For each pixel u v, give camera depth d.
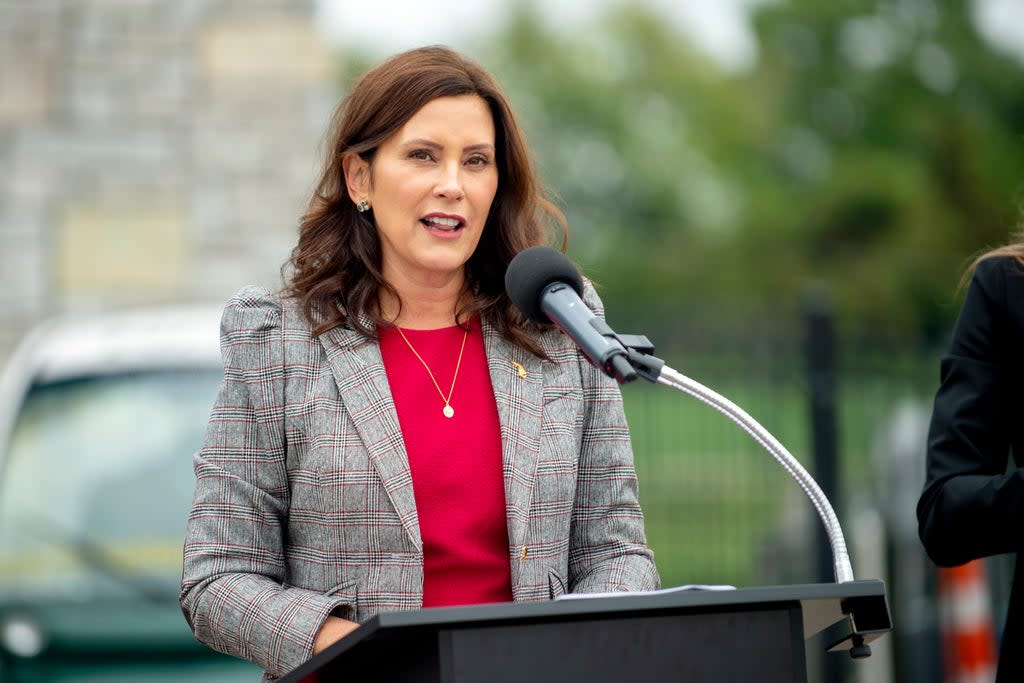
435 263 9.81
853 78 104.38
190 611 9.44
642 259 110.69
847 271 97.50
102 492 19.02
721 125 109.12
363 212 10.22
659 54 119.88
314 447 9.57
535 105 120.19
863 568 23.05
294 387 9.73
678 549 29.22
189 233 30.58
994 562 22.69
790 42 107.19
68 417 19.66
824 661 22.92
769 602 7.80
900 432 24.41
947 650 22.16
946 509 9.69
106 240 30.44
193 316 21.80
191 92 30.83
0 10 30.59
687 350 27.78
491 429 9.84
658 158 116.25
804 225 99.88
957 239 96.56
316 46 31.12
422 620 7.41
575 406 10.12
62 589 18.19
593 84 119.06
